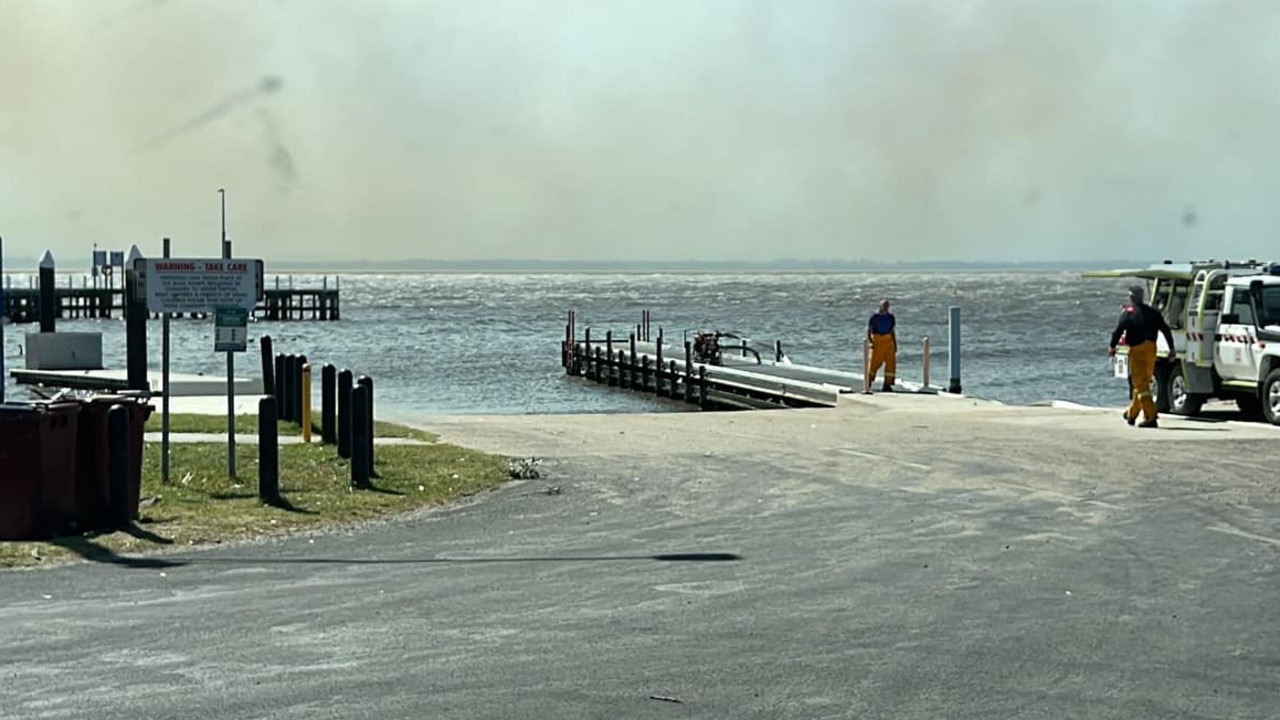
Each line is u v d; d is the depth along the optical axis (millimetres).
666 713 8500
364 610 11297
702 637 10422
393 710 8516
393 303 180250
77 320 115875
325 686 9031
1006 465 21172
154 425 25594
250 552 14062
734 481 19422
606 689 9008
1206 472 20344
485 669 9484
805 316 135125
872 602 11664
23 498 14648
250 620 10914
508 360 71438
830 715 8477
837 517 16297
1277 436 25094
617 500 17688
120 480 15156
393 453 21688
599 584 12398
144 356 30641
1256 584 12461
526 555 13867
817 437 25344
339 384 21016
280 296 122188
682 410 46688
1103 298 198000
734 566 13266
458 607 11430
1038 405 33000
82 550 14023
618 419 29484
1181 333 28531
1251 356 26984
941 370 65375
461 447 22891
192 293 18562
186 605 11461
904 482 19359
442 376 61344
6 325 109562
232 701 8672
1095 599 11812
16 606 11383
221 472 19391
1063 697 8883
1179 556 13844
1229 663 9742
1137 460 21734
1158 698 8875
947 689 9047
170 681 9125
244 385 34625
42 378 36969
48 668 9414
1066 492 18375
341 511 16547
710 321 123562
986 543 14562
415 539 14859
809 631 10617
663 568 13164
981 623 10906
